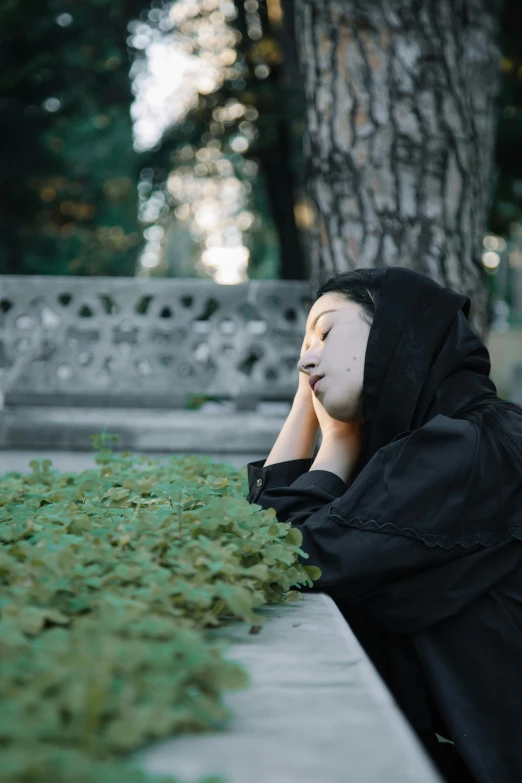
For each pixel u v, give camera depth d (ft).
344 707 4.46
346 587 7.45
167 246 112.68
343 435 8.78
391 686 7.88
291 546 7.06
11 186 65.51
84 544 6.31
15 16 52.65
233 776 3.61
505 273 108.17
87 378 23.32
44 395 23.34
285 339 23.39
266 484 9.00
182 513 7.39
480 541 7.42
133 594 5.52
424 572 7.46
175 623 5.33
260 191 62.28
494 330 80.69
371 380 8.23
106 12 51.42
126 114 62.90
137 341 23.39
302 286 23.36
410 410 8.07
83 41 54.44
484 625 7.47
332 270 15.87
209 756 3.81
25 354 23.32
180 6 48.34
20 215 68.18
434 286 8.48
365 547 7.30
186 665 4.21
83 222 73.41
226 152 51.11
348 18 15.67
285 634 5.90
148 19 50.37
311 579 7.19
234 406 23.40
